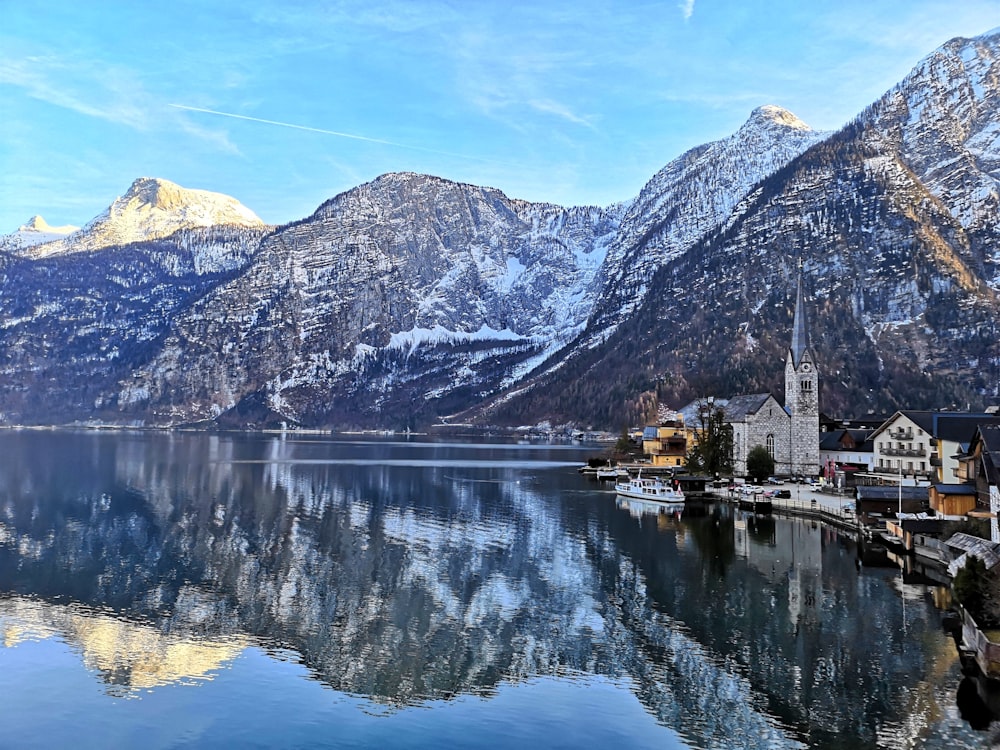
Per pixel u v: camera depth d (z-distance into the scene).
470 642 58.78
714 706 46.72
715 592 72.31
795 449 174.25
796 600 69.06
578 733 44.03
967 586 55.41
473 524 112.75
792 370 177.50
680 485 155.00
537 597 71.00
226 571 81.19
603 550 92.94
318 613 66.31
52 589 73.38
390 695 49.75
